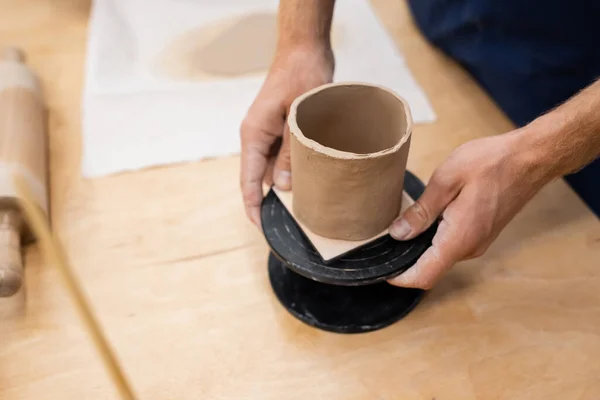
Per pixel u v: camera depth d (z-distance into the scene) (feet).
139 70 3.16
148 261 2.27
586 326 2.03
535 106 2.85
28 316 2.09
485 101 3.04
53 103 2.99
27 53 3.32
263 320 2.08
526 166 1.80
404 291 2.12
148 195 2.53
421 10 3.38
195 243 2.34
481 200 1.80
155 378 1.91
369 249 1.90
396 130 1.80
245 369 1.94
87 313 1.05
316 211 1.84
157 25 3.43
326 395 1.86
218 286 2.19
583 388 1.86
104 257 2.28
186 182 2.59
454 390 1.87
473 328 2.04
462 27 3.03
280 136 2.22
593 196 2.70
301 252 1.90
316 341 2.01
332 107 1.83
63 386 1.90
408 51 3.35
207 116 2.91
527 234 2.34
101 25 3.37
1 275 1.95
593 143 1.78
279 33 2.33
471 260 2.25
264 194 2.39
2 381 1.92
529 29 2.75
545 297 2.13
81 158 2.70
